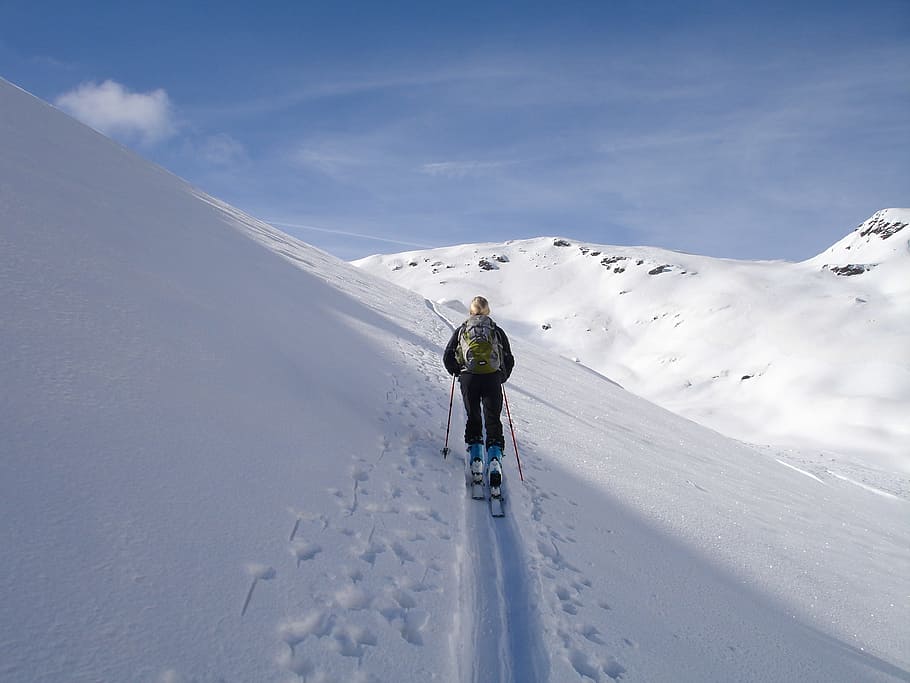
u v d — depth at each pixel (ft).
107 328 12.54
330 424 14.29
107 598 6.15
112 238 19.95
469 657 7.99
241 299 21.80
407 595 8.74
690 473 25.90
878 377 349.82
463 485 14.55
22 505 6.77
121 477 8.16
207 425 10.78
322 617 7.45
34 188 20.75
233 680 5.89
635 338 548.72
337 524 9.89
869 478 107.04
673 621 10.52
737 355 446.60
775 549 17.17
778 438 283.38
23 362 9.68
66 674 5.13
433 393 23.67
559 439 23.58
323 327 25.66
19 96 42.24
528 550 11.70
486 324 17.08
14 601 5.57
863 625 13.43
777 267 631.56
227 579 7.32
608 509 15.97
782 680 9.57
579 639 9.02
